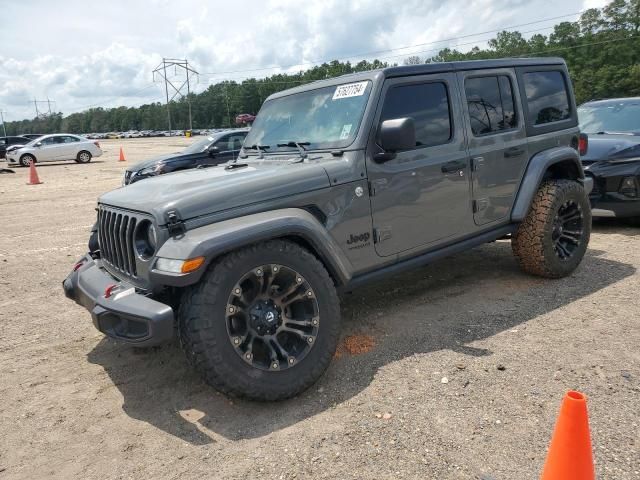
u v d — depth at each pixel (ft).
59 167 80.59
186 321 9.46
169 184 11.49
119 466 8.73
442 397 10.08
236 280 9.73
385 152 12.27
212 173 12.60
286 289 10.44
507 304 14.66
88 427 9.95
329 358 10.64
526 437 8.76
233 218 10.34
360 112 12.34
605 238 21.53
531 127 15.93
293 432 9.31
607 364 11.02
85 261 12.98
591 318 13.38
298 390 10.19
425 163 13.12
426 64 13.52
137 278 10.45
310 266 10.57
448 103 13.85
